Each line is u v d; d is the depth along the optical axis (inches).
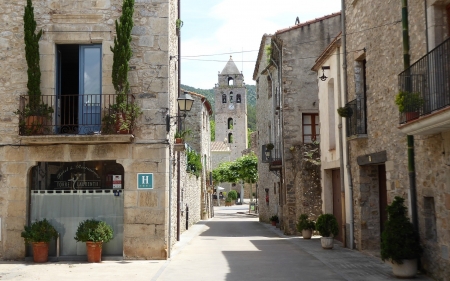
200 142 1307.8
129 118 485.1
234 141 3065.9
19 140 494.6
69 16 502.6
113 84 487.2
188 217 960.9
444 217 336.8
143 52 505.7
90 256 473.4
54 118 503.8
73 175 515.8
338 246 594.6
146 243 488.4
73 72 530.6
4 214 490.6
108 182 516.4
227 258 501.0
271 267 435.8
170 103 526.0
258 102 1279.5
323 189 709.3
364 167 532.1
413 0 381.1
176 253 541.0
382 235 379.9
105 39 502.0
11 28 505.4
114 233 495.5
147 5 510.0
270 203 1117.7
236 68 3139.8
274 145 972.6
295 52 854.5
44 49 500.4
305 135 841.5
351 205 554.9
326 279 371.2
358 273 394.6
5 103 499.2
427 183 363.6
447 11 347.6
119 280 375.2
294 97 847.1
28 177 496.4
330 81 650.2
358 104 529.7
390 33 435.8
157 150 494.6
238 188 2994.6
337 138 618.2
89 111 504.7
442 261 340.5
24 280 374.6
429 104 326.0
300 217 728.3
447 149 330.0
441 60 309.0
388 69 442.3
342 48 581.0
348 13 562.3
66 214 497.4
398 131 420.5
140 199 490.6
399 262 364.8
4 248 488.1
